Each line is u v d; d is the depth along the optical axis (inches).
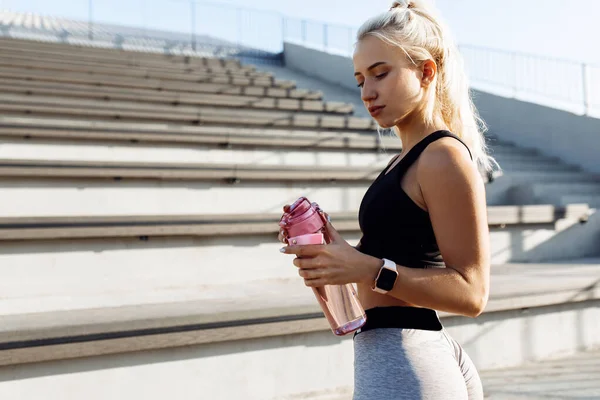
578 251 210.7
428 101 48.3
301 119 258.4
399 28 47.3
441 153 43.1
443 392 43.6
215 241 145.9
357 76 50.5
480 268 42.0
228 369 100.7
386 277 41.6
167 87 285.7
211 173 172.9
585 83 303.0
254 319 102.7
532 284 140.3
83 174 156.7
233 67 417.7
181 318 97.4
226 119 240.8
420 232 45.1
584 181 277.6
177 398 96.5
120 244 135.2
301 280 151.6
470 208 42.0
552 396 107.3
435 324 46.6
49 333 87.5
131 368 93.6
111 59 344.5
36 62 286.2
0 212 148.9
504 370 125.8
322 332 109.2
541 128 322.7
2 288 123.0
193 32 510.0
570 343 139.4
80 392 89.8
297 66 512.4
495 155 296.2
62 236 127.6
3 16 463.5
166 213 168.2
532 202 246.7
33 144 181.2
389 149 245.6
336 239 45.5
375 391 44.2
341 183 196.7
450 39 49.4
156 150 200.1
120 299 120.5
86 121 207.2
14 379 85.7
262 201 182.4
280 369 105.0
